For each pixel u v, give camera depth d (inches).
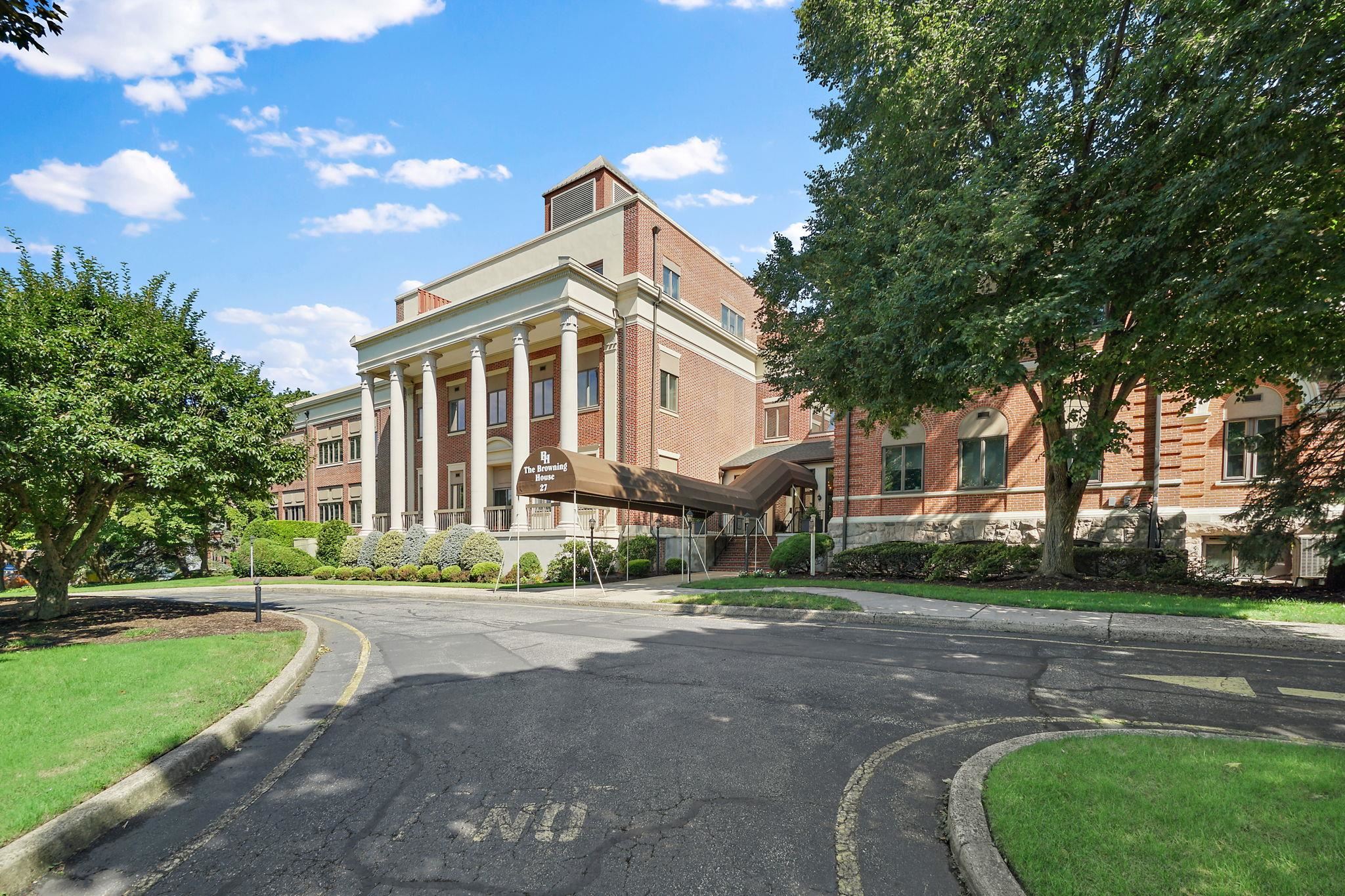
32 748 188.1
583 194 1126.4
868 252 509.0
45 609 503.5
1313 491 465.7
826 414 1160.8
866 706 234.1
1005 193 400.8
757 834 142.9
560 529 866.1
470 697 258.4
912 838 140.3
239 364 557.3
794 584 637.3
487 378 1165.7
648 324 970.1
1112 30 431.2
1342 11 283.4
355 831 149.3
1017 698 242.7
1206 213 356.5
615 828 146.6
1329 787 143.2
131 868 136.1
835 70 546.3
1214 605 415.8
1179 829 125.8
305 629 424.5
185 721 213.9
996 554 619.8
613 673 290.2
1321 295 320.2
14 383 396.5
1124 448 473.1
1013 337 400.8
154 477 429.1
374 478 1159.6
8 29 228.4
